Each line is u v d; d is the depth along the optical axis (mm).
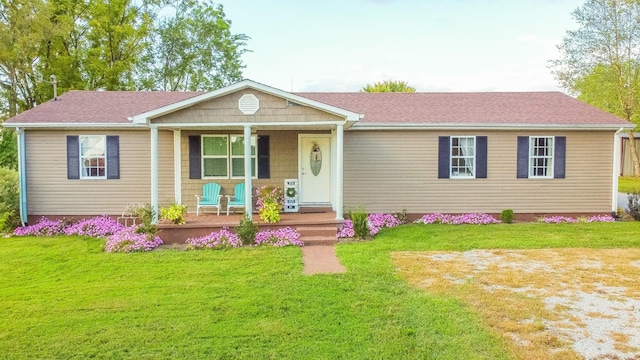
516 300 6719
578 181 14453
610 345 5199
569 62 31172
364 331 5633
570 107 15445
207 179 13945
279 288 7387
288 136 14062
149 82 31500
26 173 13508
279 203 13508
